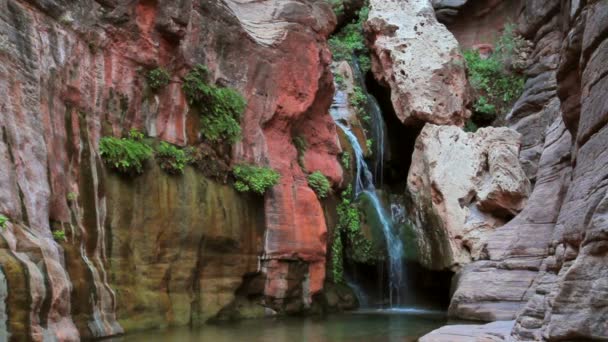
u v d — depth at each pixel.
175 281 10.16
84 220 8.61
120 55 9.98
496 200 14.57
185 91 11.24
